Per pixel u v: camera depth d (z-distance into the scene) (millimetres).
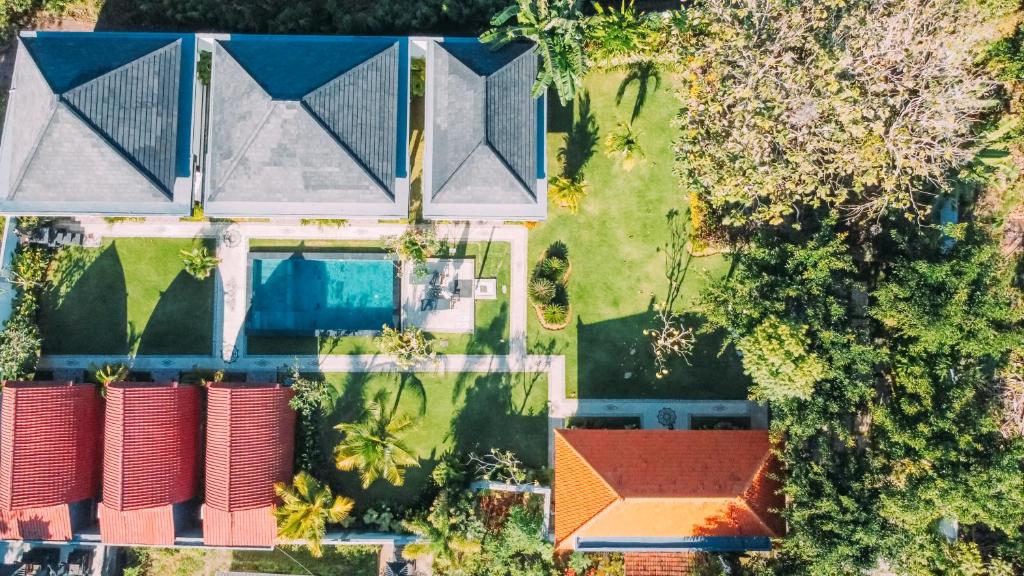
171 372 34312
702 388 34625
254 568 34469
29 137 29500
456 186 30828
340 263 35031
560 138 34812
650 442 31828
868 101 28172
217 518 31297
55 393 31047
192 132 31156
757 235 31250
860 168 29078
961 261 27453
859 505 27281
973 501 26375
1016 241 33531
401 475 32531
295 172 30234
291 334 34344
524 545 32344
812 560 28375
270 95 29266
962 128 28562
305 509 30484
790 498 29719
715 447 31609
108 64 29953
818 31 28844
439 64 31453
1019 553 29234
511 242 34875
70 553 33531
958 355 28094
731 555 32812
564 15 29484
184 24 34125
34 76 29594
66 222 34312
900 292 27781
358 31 33719
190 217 33969
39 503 30578
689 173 31281
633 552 32969
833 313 28203
